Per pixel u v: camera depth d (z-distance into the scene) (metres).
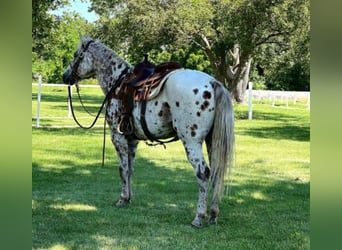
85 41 5.11
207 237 3.80
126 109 4.40
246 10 14.52
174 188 5.70
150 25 16.23
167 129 4.20
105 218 4.33
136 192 5.46
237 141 10.45
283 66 18.69
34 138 10.05
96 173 6.62
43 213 4.47
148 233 3.89
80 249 3.47
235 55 21.30
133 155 4.93
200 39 18.67
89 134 11.05
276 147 9.56
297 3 14.12
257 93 23.67
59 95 25.59
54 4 14.05
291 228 4.07
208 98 3.85
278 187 5.86
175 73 4.07
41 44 15.46
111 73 4.82
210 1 16.47
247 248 3.53
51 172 6.62
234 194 5.44
